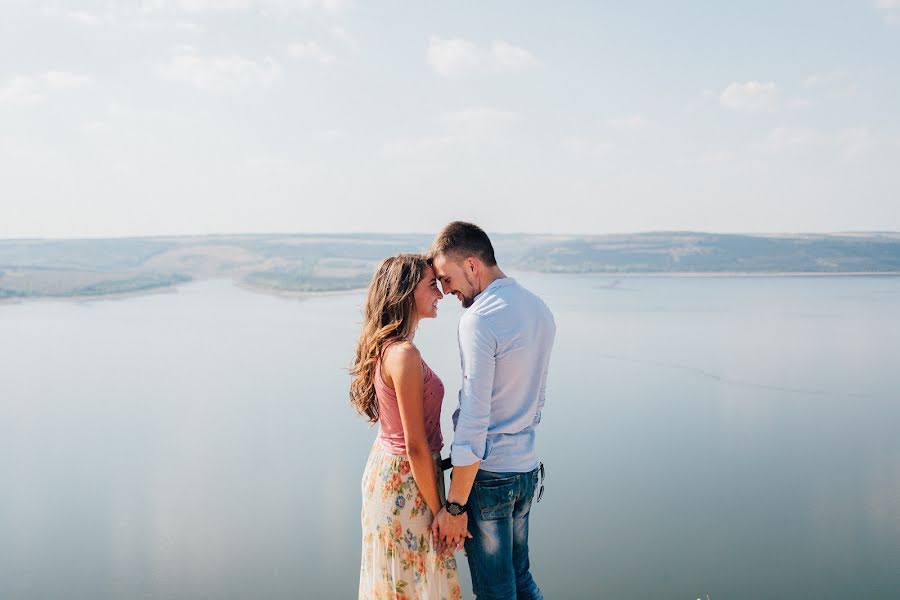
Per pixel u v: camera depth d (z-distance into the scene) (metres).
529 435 2.56
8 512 17.39
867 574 11.95
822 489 16.81
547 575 12.20
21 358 44.53
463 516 2.43
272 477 20.00
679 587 11.55
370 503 2.61
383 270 2.55
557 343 44.44
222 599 12.16
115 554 14.35
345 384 34.91
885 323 55.56
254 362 41.81
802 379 31.88
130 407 30.27
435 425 2.60
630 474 17.98
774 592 11.48
